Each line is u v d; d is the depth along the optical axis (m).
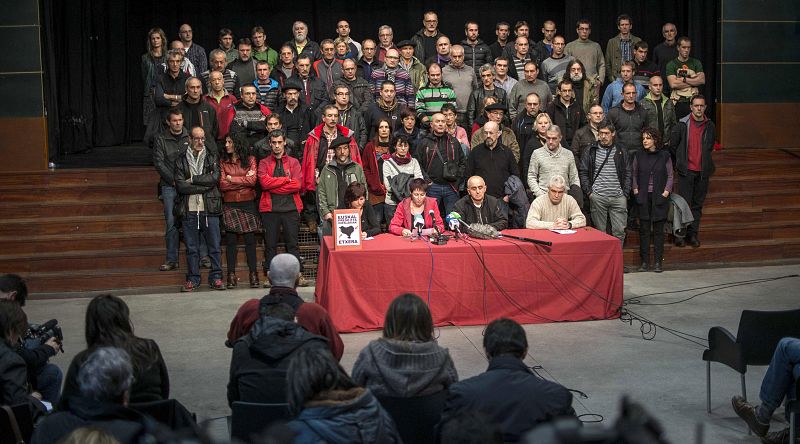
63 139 13.45
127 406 4.22
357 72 12.52
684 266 11.54
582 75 12.16
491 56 13.30
